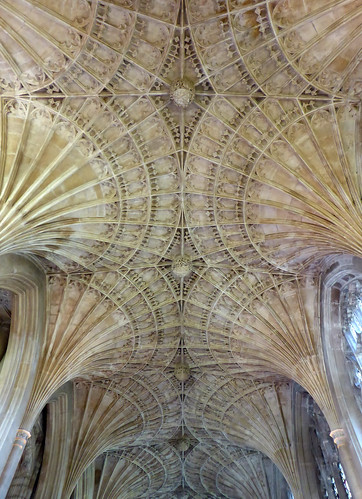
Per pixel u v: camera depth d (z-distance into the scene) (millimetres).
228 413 25328
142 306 20766
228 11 14297
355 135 15477
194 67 15406
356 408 17625
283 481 27188
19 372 17656
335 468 21312
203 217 18484
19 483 20156
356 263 17172
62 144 15812
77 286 19672
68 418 22781
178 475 30656
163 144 16875
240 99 15906
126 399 24438
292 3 14039
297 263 19219
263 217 17766
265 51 14953
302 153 16125
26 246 15906
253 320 20859
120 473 28234
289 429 23562
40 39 14188
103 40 14617
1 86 14617
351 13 13711
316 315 19781
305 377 19375
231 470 28875
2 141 14914
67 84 15016
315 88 15266
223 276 20078
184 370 23281
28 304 18656
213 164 17203
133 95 15648
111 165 16578
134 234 18359
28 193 14969
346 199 15242
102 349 20672
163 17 14562
